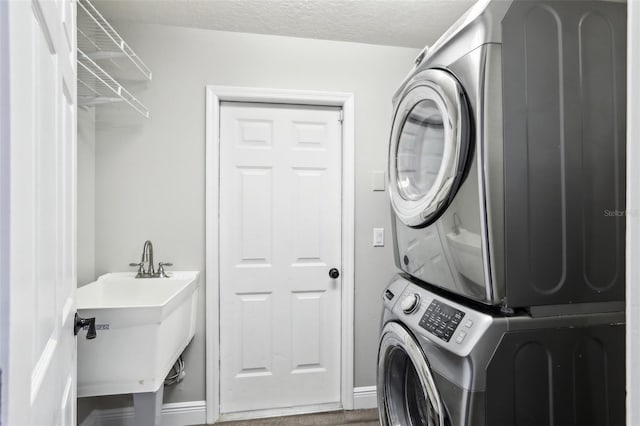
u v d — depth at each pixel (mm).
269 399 2002
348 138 2023
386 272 2076
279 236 2020
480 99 800
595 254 848
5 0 394
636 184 418
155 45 1854
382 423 1269
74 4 907
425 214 974
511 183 798
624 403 843
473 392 769
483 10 806
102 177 1809
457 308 901
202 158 1900
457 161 843
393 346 1165
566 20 836
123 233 1825
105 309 1212
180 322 1521
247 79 1930
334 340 2074
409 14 1751
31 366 500
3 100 394
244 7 1697
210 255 1889
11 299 406
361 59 2041
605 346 842
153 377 1238
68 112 837
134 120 1839
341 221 2074
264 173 2010
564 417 807
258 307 2002
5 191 397
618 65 869
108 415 1756
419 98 1041
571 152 835
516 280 797
